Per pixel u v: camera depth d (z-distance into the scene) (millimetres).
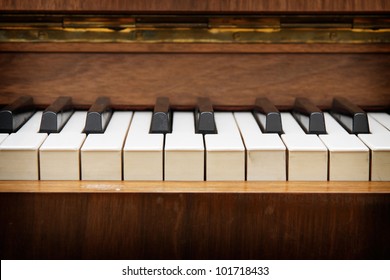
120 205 526
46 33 619
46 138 554
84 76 634
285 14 610
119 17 616
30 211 526
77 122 597
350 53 636
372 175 536
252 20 620
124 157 532
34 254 534
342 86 639
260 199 524
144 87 636
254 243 531
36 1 589
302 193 522
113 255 535
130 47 627
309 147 533
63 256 535
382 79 638
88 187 527
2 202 524
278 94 638
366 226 527
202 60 634
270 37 623
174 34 621
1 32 619
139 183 533
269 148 533
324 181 537
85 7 590
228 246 532
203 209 526
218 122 601
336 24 620
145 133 562
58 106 583
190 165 534
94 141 544
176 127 584
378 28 621
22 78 632
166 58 634
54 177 535
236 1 591
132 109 638
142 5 590
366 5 593
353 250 532
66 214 527
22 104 591
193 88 637
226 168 535
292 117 619
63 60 632
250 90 638
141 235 531
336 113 613
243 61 635
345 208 525
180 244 532
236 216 527
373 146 533
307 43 626
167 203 525
